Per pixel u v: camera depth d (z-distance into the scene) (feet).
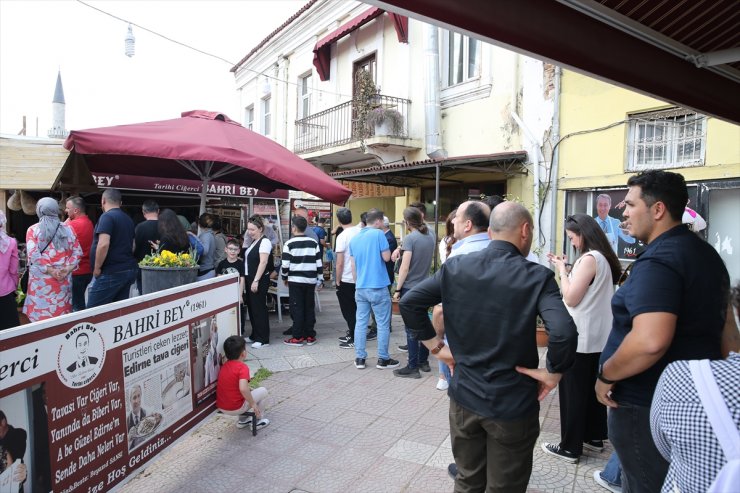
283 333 22.79
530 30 8.66
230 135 18.53
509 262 6.72
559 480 10.01
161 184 30.66
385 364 17.57
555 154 25.39
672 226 6.56
